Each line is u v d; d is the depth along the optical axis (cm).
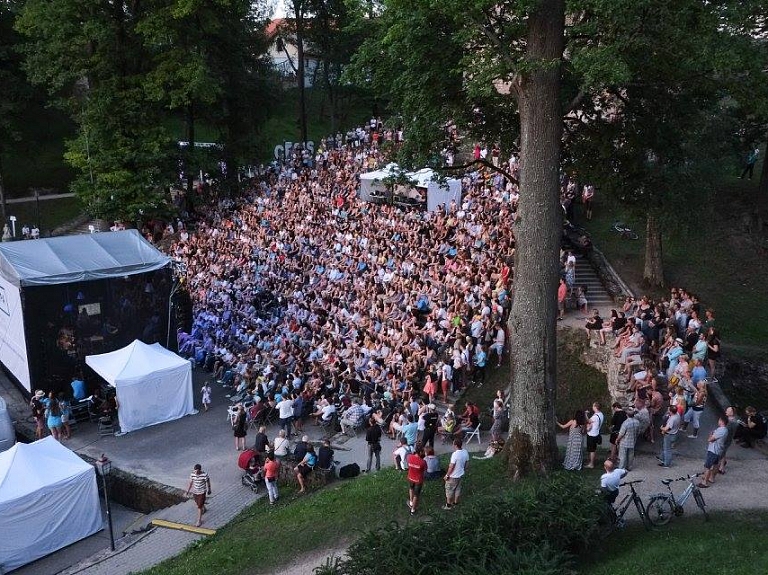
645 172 2247
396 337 2445
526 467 1686
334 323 2739
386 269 3000
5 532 1906
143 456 2356
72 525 2034
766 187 3222
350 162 4359
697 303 2361
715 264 3088
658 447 1855
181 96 4003
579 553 1308
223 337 3105
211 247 4041
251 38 4969
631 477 1664
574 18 1912
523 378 1691
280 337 2842
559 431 2125
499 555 1191
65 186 5419
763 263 3069
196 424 2595
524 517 1280
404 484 1767
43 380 2761
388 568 1212
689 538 1338
